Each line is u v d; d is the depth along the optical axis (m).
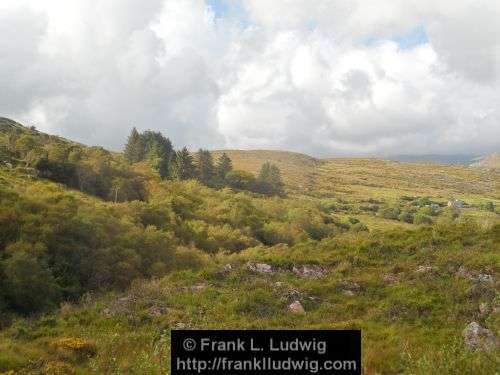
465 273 18.95
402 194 197.38
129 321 15.09
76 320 15.24
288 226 84.12
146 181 91.44
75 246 36.28
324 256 23.34
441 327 14.34
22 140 88.00
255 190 146.25
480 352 8.55
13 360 10.02
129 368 9.88
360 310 16.55
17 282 26.89
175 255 45.69
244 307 16.30
